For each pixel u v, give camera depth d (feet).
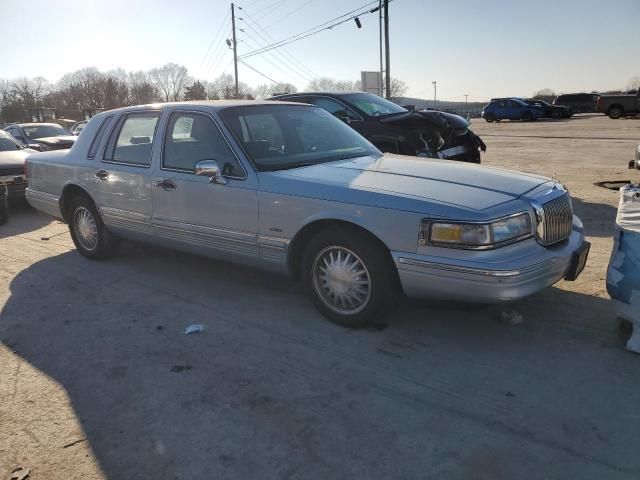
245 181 14.25
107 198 18.47
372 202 12.14
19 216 30.78
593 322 13.17
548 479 8.17
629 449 8.75
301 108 17.46
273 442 9.29
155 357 12.46
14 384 11.54
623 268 11.77
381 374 11.29
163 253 20.81
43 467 8.90
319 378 11.25
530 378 10.90
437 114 26.07
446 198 11.70
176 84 280.10
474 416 9.75
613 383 10.61
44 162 21.24
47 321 14.78
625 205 13.69
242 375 11.49
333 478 8.39
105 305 15.72
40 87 276.62
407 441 9.16
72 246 22.84
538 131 83.20
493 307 14.16
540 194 12.41
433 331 13.10
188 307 15.29
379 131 25.36
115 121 18.66
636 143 55.47
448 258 11.30
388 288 12.49
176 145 16.21
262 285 16.74
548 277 11.75
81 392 11.12
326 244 13.14
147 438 9.53
